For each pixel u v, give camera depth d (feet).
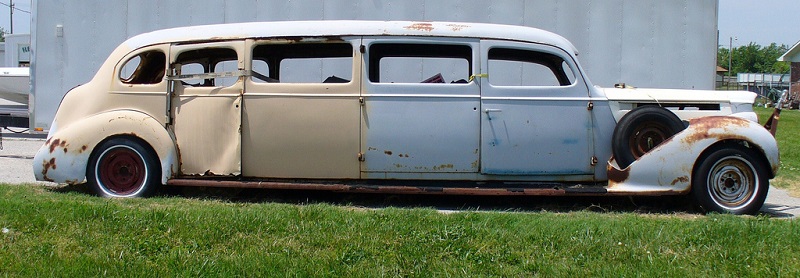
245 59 20.43
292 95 20.17
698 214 19.63
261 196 21.56
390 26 20.25
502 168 20.06
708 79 32.37
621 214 18.85
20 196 19.48
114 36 34.58
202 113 20.56
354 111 20.04
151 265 12.60
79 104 21.40
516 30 20.59
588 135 20.22
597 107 20.31
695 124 19.79
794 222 16.93
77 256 13.05
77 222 15.51
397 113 19.97
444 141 19.99
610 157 20.31
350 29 20.22
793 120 75.72
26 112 41.68
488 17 32.68
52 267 12.34
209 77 20.59
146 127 20.51
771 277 12.37
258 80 21.91
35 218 15.64
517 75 28.78
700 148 19.49
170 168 20.52
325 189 19.94
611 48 32.55
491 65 28.81
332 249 13.84
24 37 61.05
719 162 19.56
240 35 20.53
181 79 20.71
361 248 13.69
